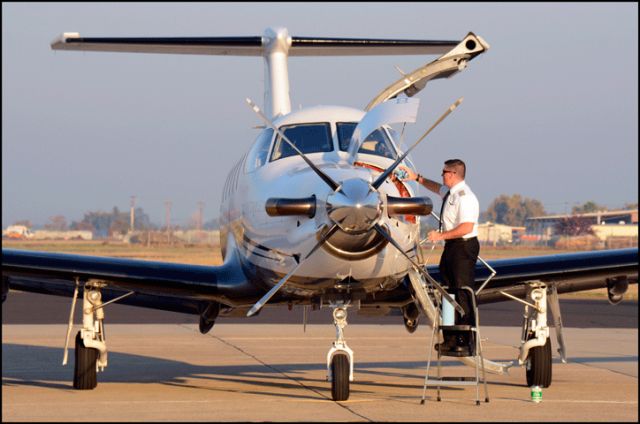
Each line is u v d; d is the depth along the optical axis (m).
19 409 20.72
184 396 23.23
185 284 25.97
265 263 23.59
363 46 35.78
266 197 23.30
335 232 20.53
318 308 24.62
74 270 24.75
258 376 28.61
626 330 48.19
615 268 25.89
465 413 20.42
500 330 47.69
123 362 32.97
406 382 27.33
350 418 19.47
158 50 35.09
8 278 25.81
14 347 38.28
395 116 23.39
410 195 23.33
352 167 22.08
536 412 20.75
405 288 24.95
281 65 35.66
